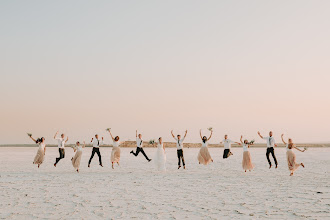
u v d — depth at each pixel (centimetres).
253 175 1573
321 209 825
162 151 1809
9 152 4644
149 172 1734
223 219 730
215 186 1214
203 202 921
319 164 2270
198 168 1986
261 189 1141
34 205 884
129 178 1462
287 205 875
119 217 750
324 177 1482
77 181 1361
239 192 1083
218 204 893
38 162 1878
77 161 1738
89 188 1173
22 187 1197
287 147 1573
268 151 1848
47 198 984
